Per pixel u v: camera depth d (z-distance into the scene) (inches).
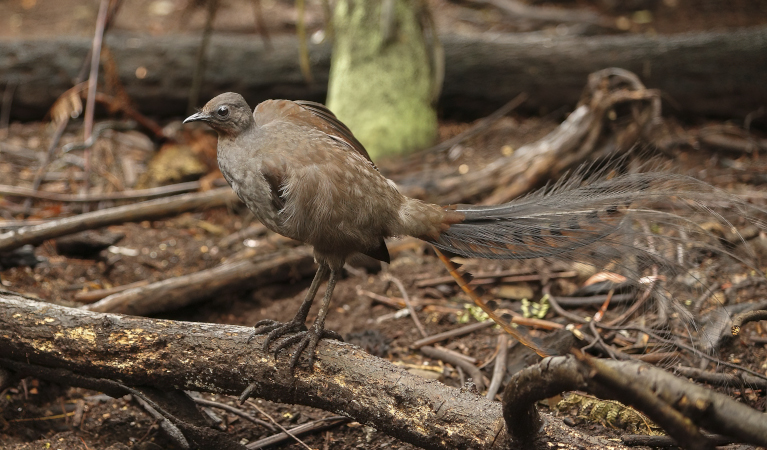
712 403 169.2
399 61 552.4
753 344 323.9
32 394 304.3
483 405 229.8
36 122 596.1
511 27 786.2
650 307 275.9
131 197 455.8
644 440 253.8
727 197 222.1
